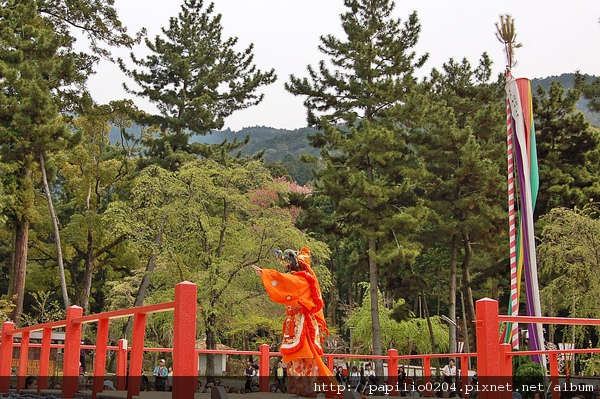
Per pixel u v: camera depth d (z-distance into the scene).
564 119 35.72
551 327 31.55
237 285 31.30
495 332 5.92
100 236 39.84
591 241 25.27
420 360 47.75
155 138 39.47
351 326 48.53
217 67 40.84
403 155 32.72
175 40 40.91
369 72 32.94
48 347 10.11
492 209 31.47
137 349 7.11
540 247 26.83
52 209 32.12
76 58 34.44
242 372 40.84
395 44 32.97
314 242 32.56
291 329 8.47
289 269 8.59
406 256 30.14
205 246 32.31
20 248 33.72
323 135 33.50
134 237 33.84
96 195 41.16
